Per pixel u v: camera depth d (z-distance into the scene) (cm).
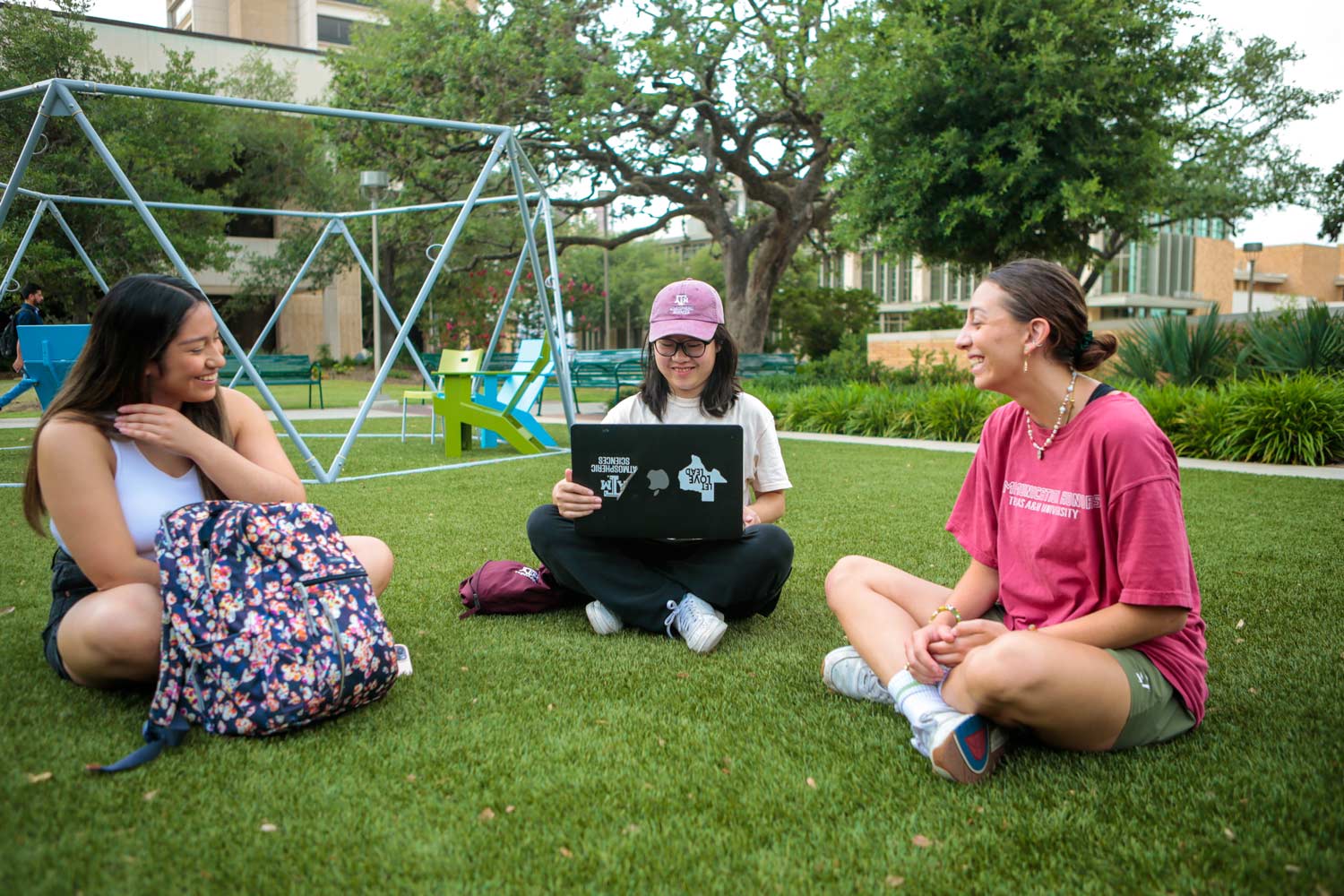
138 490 210
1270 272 5469
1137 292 4519
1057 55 1039
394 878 142
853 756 189
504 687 227
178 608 190
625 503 253
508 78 1409
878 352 1548
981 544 211
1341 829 156
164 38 2558
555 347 709
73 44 1792
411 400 830
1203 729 200
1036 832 158
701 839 155
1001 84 1080
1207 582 332
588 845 153
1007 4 1098
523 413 788
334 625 198
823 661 237
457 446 739
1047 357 186
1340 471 650
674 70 1404
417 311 567
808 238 2038
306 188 2430
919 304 4947
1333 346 907
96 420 204
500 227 2438
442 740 193
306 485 560
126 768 175
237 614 192
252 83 2425
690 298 273
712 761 186
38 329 564
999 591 209
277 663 191
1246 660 247
